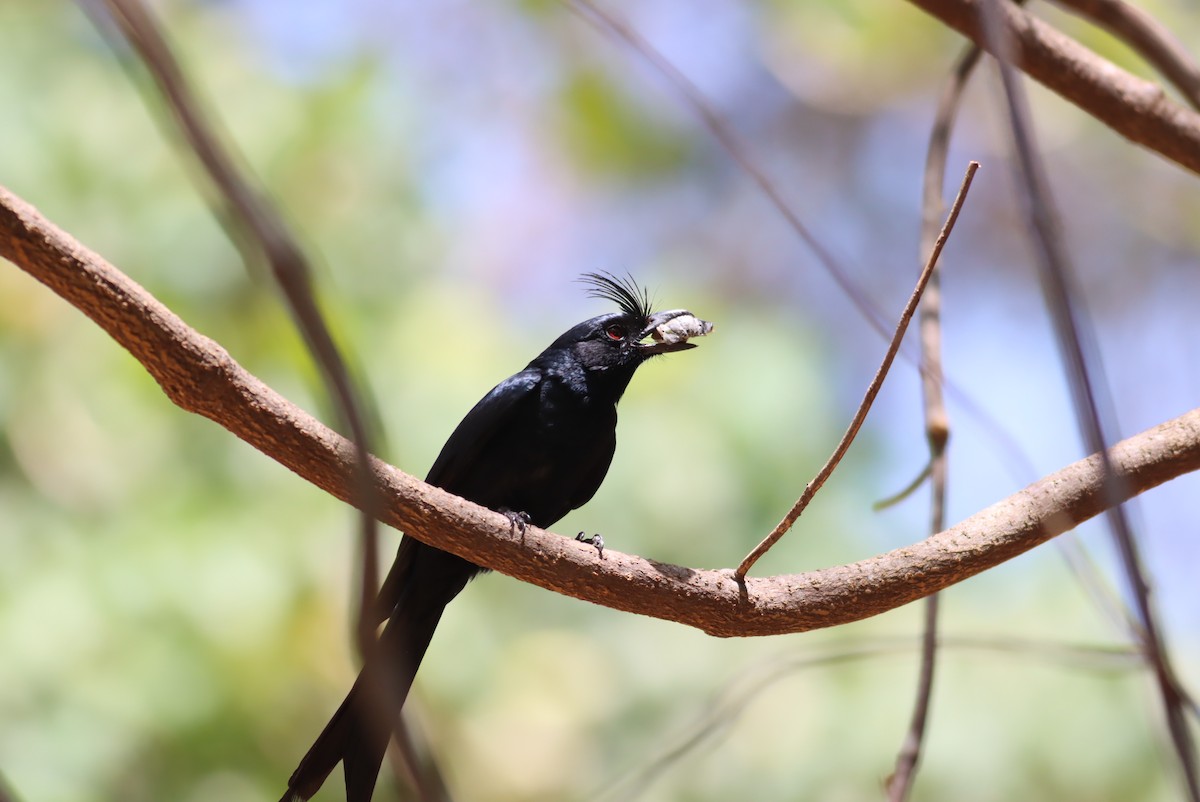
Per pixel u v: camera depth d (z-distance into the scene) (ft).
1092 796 33.88
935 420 20.75
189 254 38.50
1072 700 34.68
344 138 42.57
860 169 62.54
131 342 16.31
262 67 42.98
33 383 37.42
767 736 37.40
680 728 39.93
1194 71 23.52
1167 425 18.21
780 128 62.03
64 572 34.81
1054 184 59.57
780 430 42.96
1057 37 22.12
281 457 17.39
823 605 18.35
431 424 38.70
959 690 35.63
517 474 27.40
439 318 41.39
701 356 44.50
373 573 7.79
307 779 18.81
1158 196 59.00
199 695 33.99
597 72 53.93
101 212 38.37
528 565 18.54
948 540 18.25
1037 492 18.25
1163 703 11.18
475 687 39.52
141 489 36.86
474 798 38.42
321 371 7.16
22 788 31.71
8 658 33.12
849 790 35.55
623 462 41.37
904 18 55.93
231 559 35.58
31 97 38.50
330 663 35.76
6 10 39.50
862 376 59.16
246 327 38.55
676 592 18.43
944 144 22.89
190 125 6.68
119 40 7.06
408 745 7.96
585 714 40.88
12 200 15.43
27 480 36.52
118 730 33.01
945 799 34.40
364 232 41.73
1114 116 22.17
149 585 34.83
